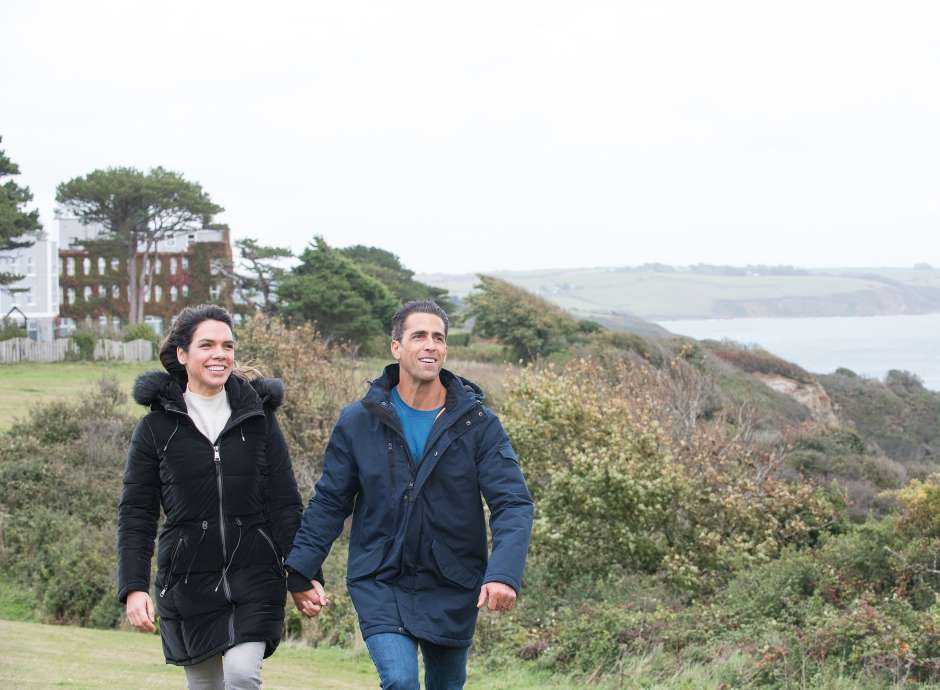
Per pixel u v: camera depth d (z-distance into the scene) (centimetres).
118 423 3155
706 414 3588
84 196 7988
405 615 444
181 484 452
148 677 981
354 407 464
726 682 1011
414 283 9406
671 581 1684
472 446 456
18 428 3103
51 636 1445
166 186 8044
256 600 454
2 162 6419
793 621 1257
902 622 1098
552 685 1154
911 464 3728
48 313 7662
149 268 8425
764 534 1855
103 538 2411
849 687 931
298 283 6700
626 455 1767
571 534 1739
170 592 454
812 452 3073
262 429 467
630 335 5472
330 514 462
